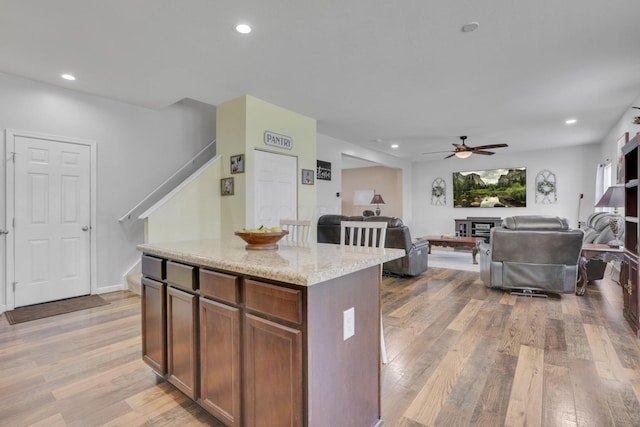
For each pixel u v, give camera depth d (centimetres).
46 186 363
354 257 157
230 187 430
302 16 245
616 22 253
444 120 530
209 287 155
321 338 124
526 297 380
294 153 480
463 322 299
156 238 385
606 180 641
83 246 390
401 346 248
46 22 246
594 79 365
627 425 157
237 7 233
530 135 638
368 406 155
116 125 416
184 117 482
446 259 671
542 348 243
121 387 195
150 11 235
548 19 250
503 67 335
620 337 262
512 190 825
